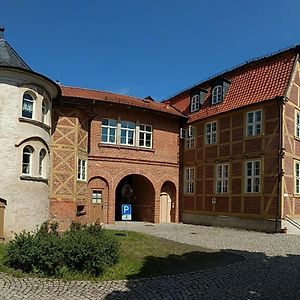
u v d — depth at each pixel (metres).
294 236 20.17
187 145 30.44
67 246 10.25
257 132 23.97
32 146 17.77
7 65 16.86
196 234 20.94
